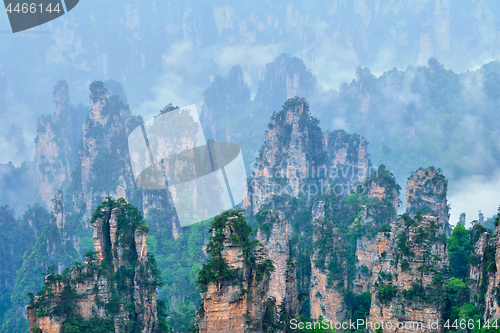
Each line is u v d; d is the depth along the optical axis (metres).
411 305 80.69
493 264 79.50
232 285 70.06
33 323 86.31
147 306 95.94
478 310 80.81
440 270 82.06
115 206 99.38
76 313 87.94
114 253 96.38
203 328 70.56
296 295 83.44
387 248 91.62
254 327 72.50
